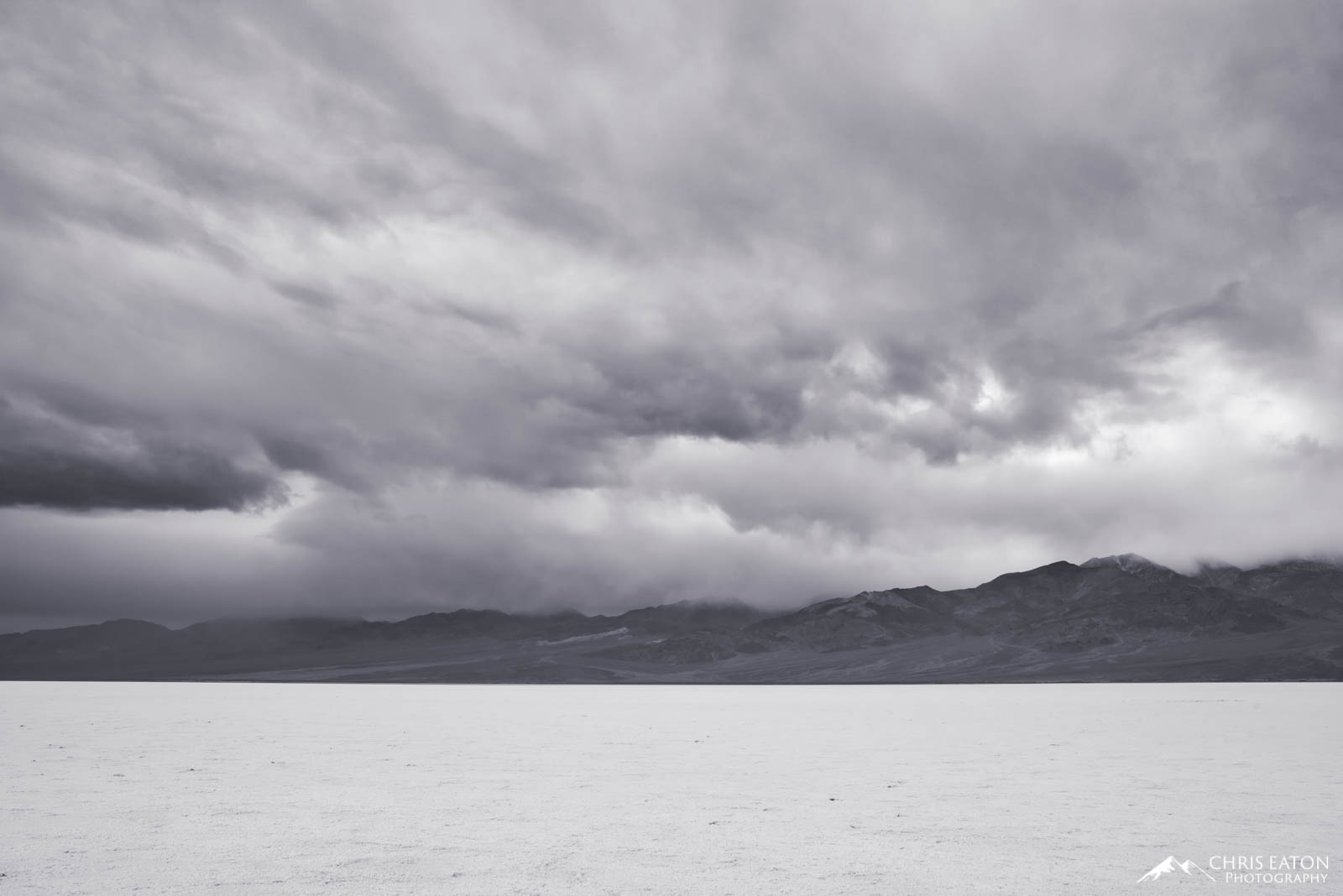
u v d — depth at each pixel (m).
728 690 179.38
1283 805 18.47
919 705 80.88
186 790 20.17
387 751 30.28
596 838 14.89
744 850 14.02
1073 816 17.09
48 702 74.00
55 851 13.77
